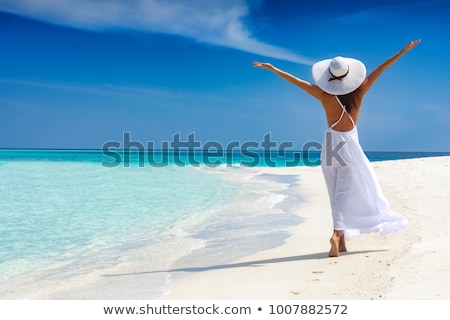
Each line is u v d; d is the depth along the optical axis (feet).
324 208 35.09
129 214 33.22
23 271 19.29
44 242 24.49
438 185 39.47
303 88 20.06
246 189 50.08
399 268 16.39
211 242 24.40
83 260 20.98
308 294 14.84
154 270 19.30
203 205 37.86
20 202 38.17
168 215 32.91
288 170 81.46
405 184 41.91
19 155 167.94
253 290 15.72
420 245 19.48
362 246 21.11
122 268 19.70
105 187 49.52
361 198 19.89
